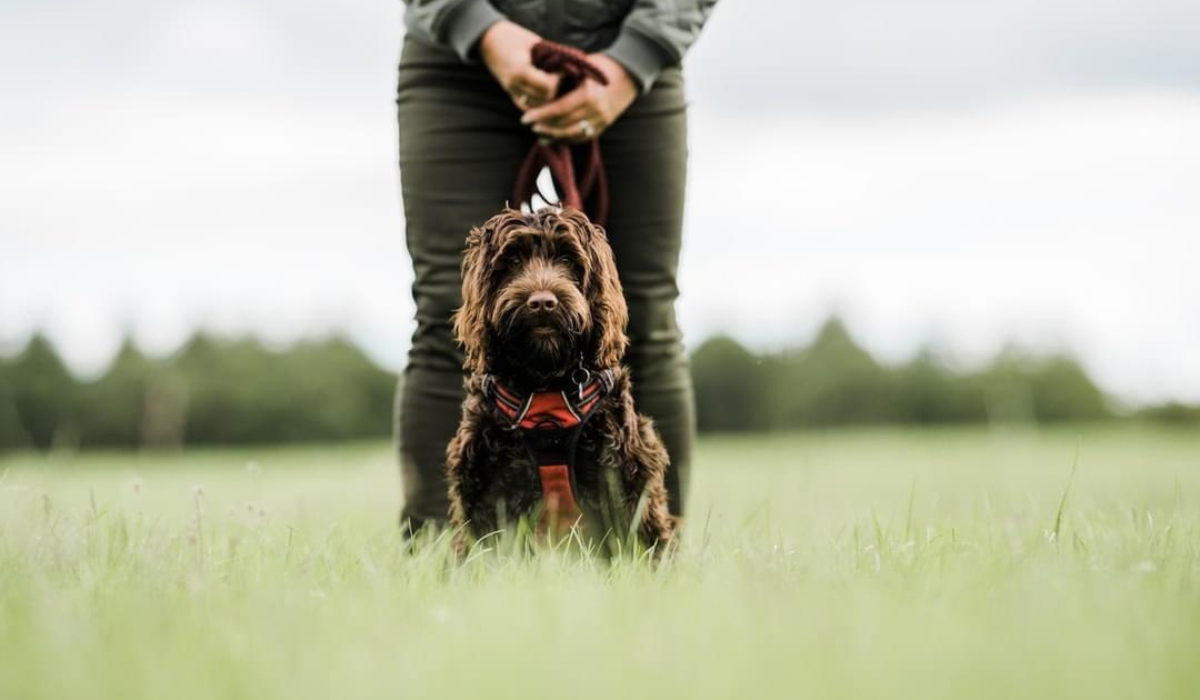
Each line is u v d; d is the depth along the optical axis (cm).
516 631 282
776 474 1571
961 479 1331
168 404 4828
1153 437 3784
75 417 4744
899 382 5350
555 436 445
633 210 495
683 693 242
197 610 312
